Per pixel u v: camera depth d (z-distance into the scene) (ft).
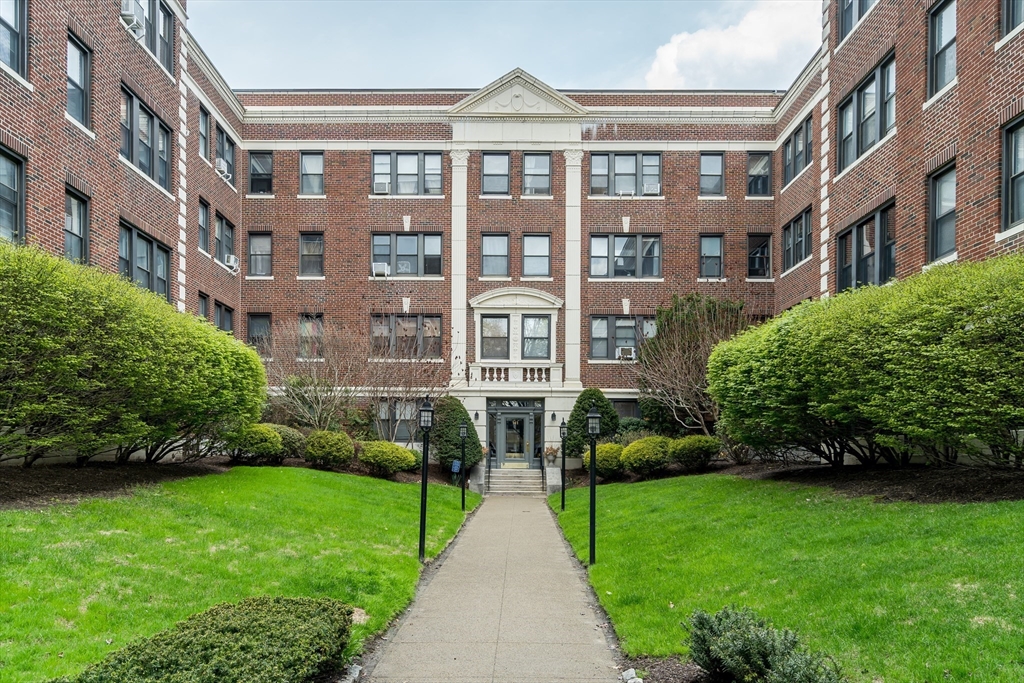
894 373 36.55
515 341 91.30
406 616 28.86
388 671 22.71
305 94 96.07
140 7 59.47
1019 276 32.01
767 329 51.29
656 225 92.99
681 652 22.68
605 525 46.75
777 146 90.27
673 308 83.51
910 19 50.70
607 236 93.45
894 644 19.66
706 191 94.12
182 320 48.67
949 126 45.78
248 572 29.84
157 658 17.04
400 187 93.61
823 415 43.39
